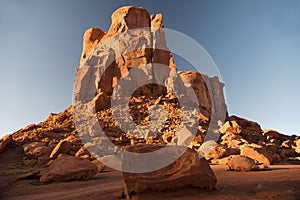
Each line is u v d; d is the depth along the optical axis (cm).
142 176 707
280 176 969
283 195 602
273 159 1889
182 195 700
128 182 714
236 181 915
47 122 3788
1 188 1296
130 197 711
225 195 661
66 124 3522
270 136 3341
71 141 2830
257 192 664
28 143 2861
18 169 2106
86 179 1485
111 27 5450
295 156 2506
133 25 5216
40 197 987
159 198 684
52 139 3030
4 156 2555
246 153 1889
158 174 707
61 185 1300
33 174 1545
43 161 2367
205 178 725
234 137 2934
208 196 665
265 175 1041
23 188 1268
